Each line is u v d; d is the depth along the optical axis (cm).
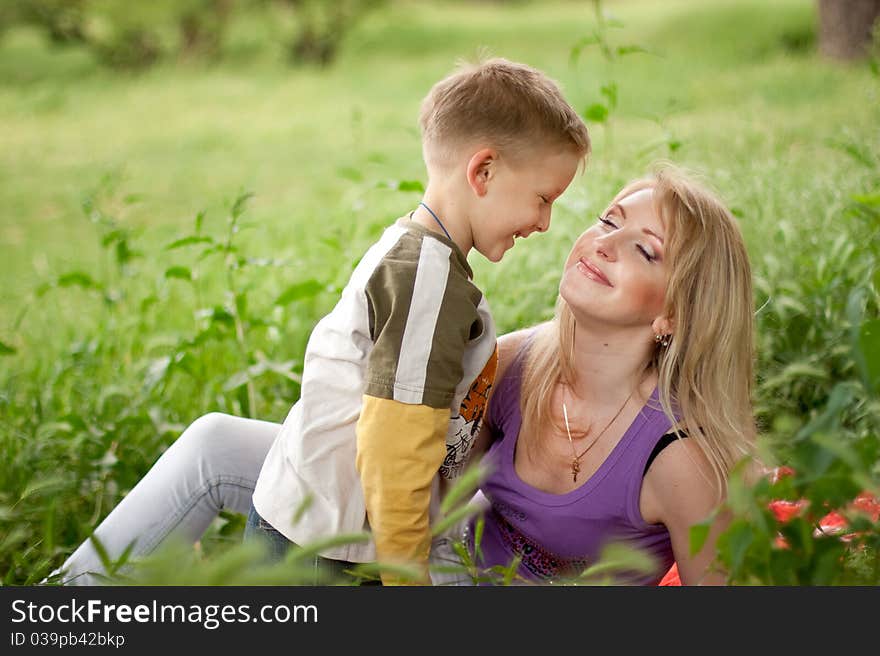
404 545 262
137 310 641
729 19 2419
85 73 2708
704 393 274
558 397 290
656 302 273
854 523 171
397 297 263
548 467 290
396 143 1519
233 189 1302
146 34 2730
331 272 607
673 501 273
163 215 1174
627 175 554
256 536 286
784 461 284
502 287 527
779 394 429
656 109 1139
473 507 194
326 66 2609
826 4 1734
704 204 275
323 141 1612
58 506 395
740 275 277
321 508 275
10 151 1680
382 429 259
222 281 731
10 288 845
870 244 424
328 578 264
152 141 1723
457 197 285
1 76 2664
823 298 442
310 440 276
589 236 284
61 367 528
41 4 2839
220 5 2702
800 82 1477
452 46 2756
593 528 281
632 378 282
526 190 282
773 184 551
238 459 317
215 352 552
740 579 175
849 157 604
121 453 438
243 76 2491
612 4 3453
